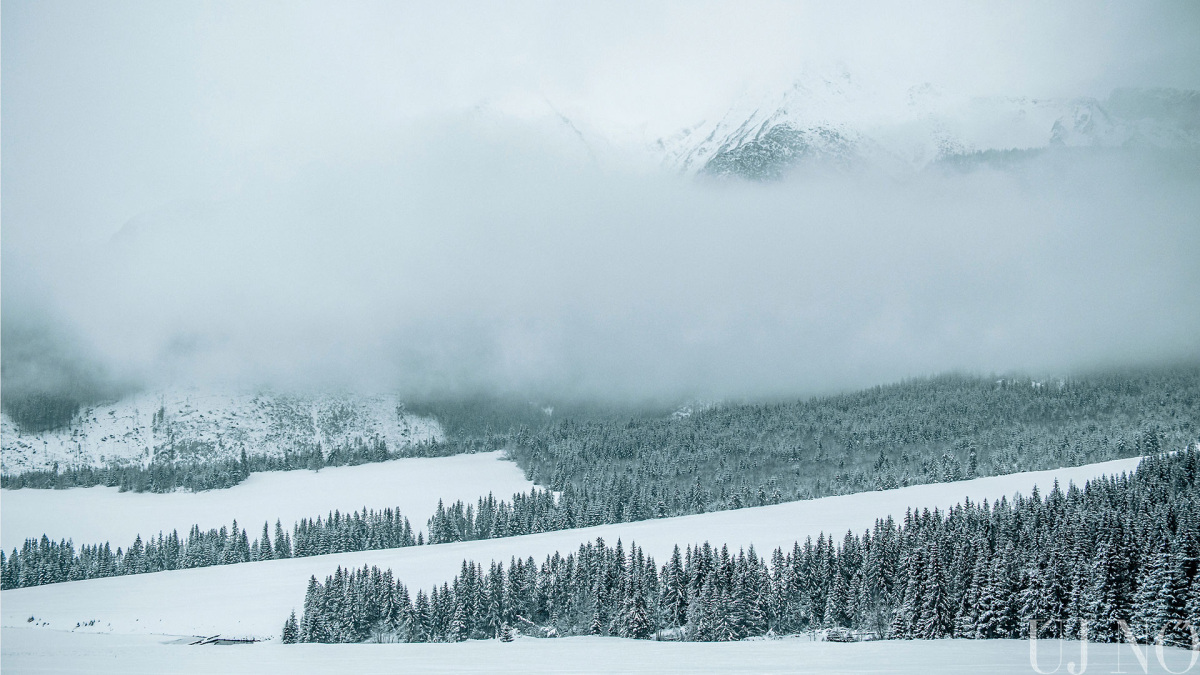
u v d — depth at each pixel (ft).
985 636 405.39
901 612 431.43
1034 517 503.20
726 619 458.91
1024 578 409.08
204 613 580.30
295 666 399.24
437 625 509.35
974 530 486.79
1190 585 364.58
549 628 502.79
